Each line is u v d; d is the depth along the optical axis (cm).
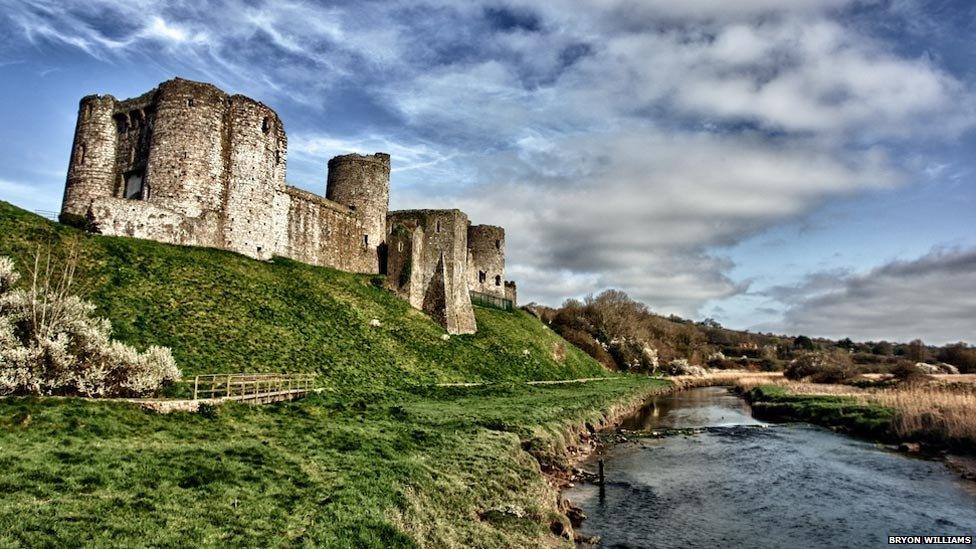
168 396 2566
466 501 1805
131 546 1109
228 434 2064
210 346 3462
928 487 2600
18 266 3278
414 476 1825
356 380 3881
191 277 4153
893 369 8650
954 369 8669
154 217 4434
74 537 1103
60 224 4028
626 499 2380
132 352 2461
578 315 10644
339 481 1664
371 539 1330
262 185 5150
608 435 3869
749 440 3806
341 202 6594
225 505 1383
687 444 3653
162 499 1359
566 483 2547
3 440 1586
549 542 1705
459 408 3512
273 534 1272
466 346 5878
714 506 2308
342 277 5738
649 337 11656
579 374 7169
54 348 2180
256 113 5162
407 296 6081
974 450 3234
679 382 9006
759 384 7900
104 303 3397
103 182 4912
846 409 4603
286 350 3856
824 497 2448
